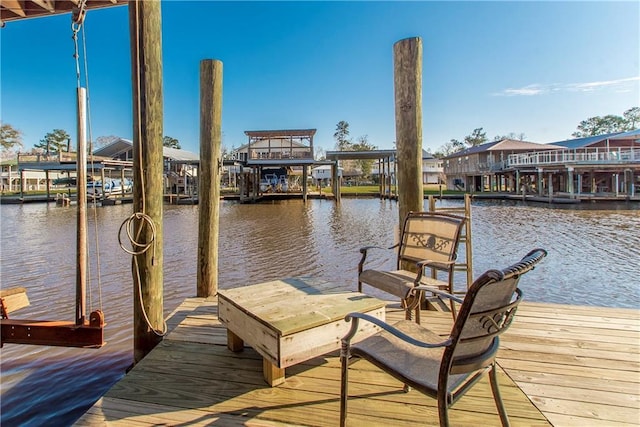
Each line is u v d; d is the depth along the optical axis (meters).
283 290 2.33
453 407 1.64
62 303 4.63
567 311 2.91
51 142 41.19
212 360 2.11
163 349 2.26
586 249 8.12
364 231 10.96
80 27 2.15
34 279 5.77
